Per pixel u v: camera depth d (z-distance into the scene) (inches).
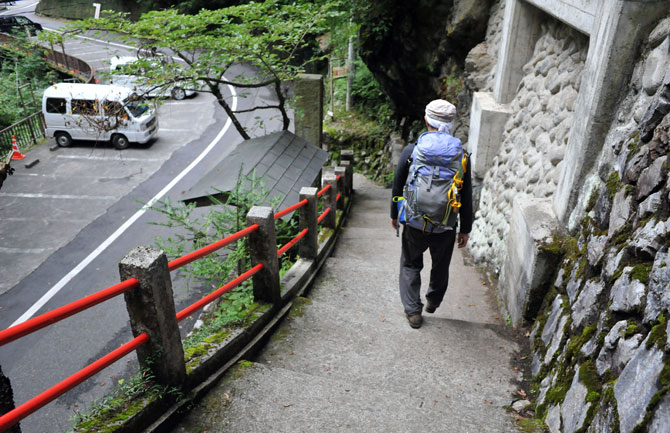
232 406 104.3
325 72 892.0
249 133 733.9
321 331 145.7
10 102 804.6
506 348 141.3
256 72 998.4
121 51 1217.4
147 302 89.6
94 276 374.0
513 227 176.6
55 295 350.6
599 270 110.2
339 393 110.3
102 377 257.1
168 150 674.8
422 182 128.1
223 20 312.8
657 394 66.3
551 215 157.8
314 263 198.7
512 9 235.5
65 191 534.0
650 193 96.3
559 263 141.1
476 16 332.8
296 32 326.0
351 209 430.6
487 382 124.7
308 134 409.7
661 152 97.6
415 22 407.5
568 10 166.7
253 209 137.6
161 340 92.7
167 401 97.5
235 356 122.0
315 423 100.3
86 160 627.8
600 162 130.8
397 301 177.6
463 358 135.5
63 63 1010.7
